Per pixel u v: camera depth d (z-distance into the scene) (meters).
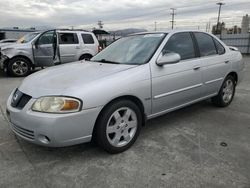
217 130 3.99
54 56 9.70
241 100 5.71
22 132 3.02
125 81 3.19
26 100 3.00
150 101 3.52
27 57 9.90
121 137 3.30
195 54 4.27
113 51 4.28
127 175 2.80
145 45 3.94
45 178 2.77
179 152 3.29
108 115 3.05
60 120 2.75
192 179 2.70
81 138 2.92
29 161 3.12
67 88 2.90
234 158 3.12
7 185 2.65
